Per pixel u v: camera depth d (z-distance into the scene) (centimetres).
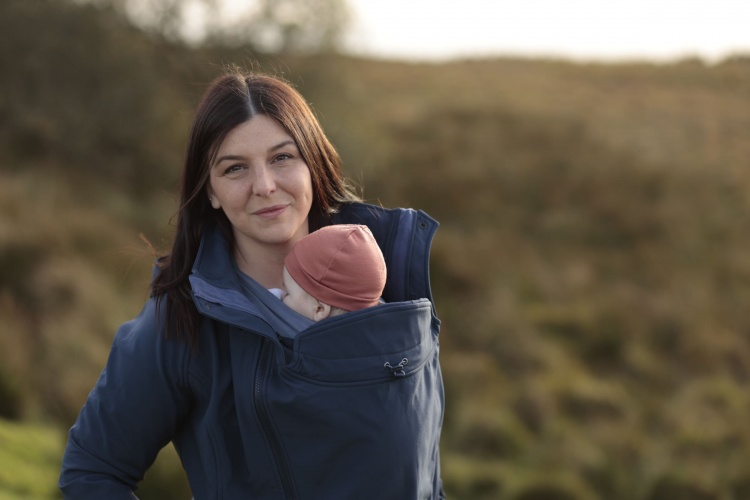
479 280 1319
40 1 1541
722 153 1823
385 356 176
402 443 178
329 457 176
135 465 188
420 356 183
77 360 763
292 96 193
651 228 1630
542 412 973
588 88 2777
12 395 658
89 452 184
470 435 916
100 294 913
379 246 210
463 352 1122
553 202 1777
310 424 174
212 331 184
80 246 1048
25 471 513
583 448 907
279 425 175
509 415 968
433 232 207
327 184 204
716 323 1270
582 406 1009
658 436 962
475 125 2358
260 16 1697
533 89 2959
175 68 1642
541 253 1559
